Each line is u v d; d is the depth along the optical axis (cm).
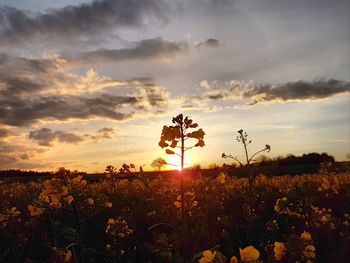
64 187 593
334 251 686
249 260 297
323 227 746
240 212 986
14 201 1455
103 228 923
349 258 650
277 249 424
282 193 1523
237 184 1881
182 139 505
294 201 788
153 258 700
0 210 1111
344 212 1084
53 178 602
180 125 508
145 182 543
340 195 1378
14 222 907
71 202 589
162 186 1227
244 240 763
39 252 740
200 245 664
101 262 718
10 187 2047
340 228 769
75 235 594
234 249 705
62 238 756
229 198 1202
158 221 895
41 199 607
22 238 751
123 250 712
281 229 818
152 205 1092
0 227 845
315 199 1062
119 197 1351
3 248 773
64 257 509
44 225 863
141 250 715
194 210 636
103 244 795
